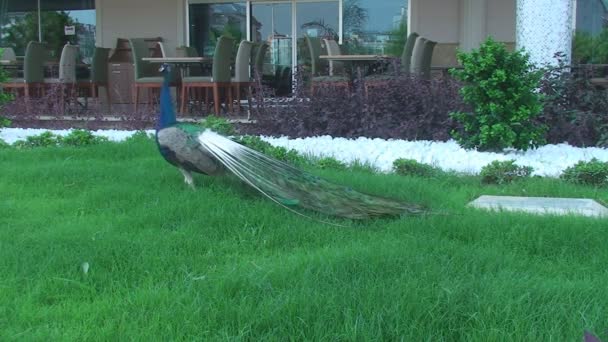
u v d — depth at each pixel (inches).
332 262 145.9
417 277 138.9
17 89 477.7
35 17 604.7
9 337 118.3
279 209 193.2
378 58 381.4
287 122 364.8
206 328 119.8
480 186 249.4
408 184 231.9
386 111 351.6
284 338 116.4
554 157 300.5
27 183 236.7
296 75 383.2
